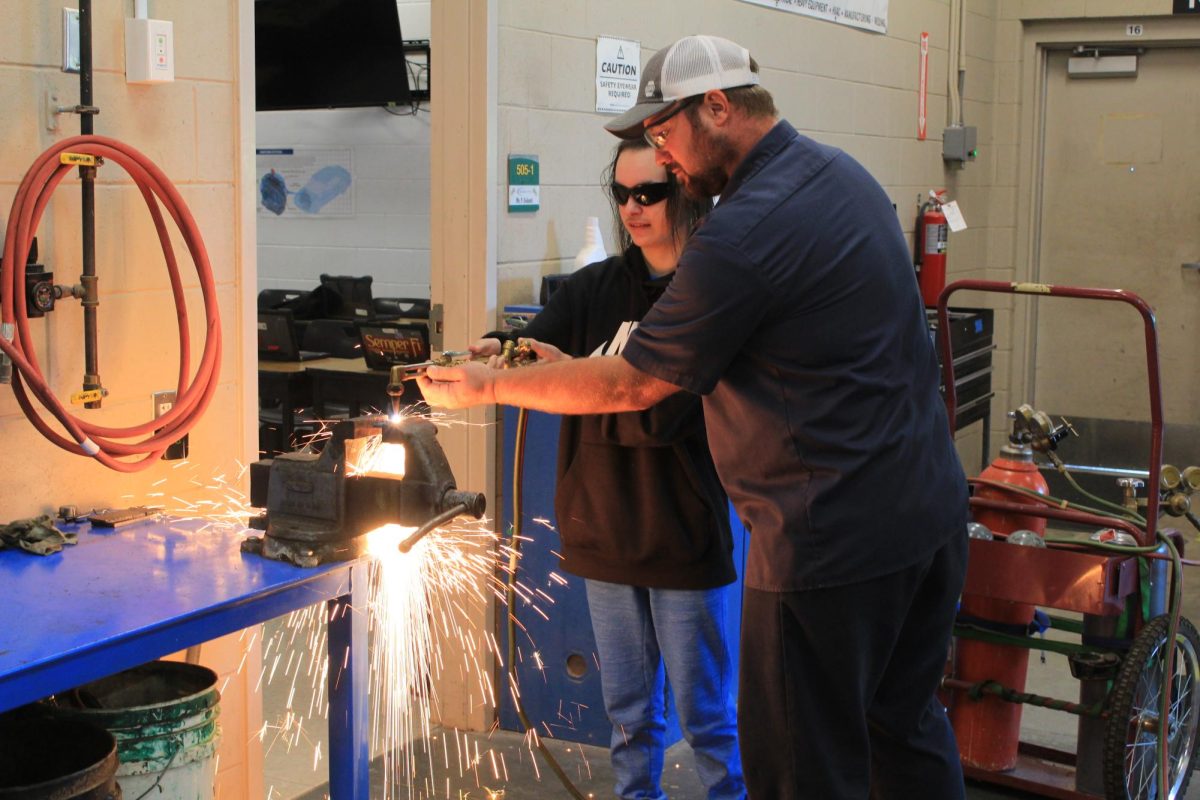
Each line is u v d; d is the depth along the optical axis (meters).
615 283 2.69
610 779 3.25
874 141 5.52
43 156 2.18
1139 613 2.96
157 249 2.54
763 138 2.13
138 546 2.20
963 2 6.23
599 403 2.18
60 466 2.38
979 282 3.04
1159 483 2.90
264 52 5.75
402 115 5.97
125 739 2.03
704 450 2.56
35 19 2.26
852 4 5.19
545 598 3.45
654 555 2.56
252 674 2.83
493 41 3.35
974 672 3.16
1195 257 6.75
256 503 2.23
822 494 2.04
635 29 3.94
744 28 4.48
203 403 2.52
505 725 3.56
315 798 3.12
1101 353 7.00
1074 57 6.82
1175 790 3.06
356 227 6.14
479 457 3.45
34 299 2.24
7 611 1.85
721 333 2.02
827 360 2.04
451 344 3.49
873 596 2.06
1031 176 6.89
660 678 2.76
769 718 2.12
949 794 2.29
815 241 2.02
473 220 3.41
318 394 5.10
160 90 2.51
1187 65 6.63
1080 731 3.07
